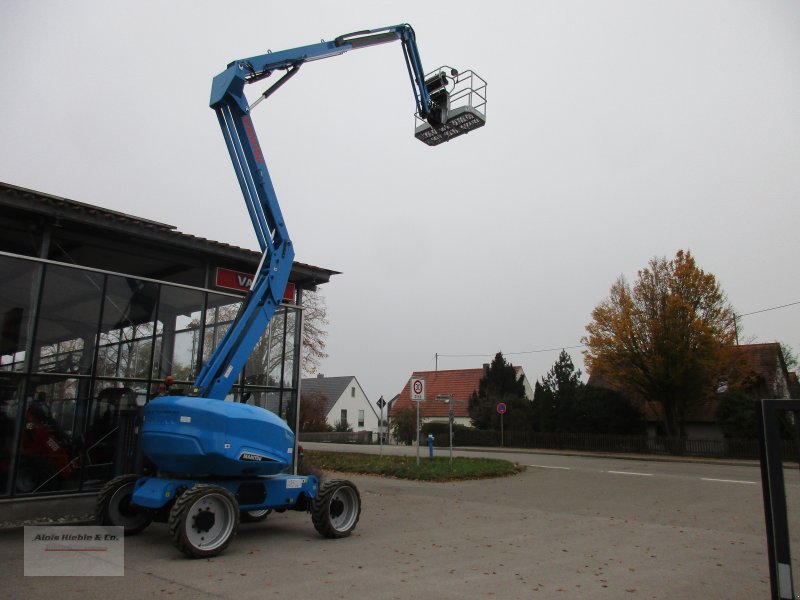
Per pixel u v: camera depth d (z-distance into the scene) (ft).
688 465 77.36
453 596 18.70
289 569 21.79
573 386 122.31
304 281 47.96
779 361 117.19
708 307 102.22
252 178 30.25
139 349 36.65
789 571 12.60
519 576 21.39
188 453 24.32
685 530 31.42
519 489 49.39
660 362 98.63
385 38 38.01
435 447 118.01
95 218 34.58
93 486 33.63
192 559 23.04
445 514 36.27
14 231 35.32
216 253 40.68
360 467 62.34
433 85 38.83
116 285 35.94
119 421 32.63
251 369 43.47
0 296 32.45
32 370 32.04
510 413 129.70
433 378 202.59
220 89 29.99
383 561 23.45
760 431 13.42
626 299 104.17
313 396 176.55
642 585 20.47
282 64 32.68
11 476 30.63
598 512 37.50
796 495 45.47
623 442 107.14
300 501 29.66
